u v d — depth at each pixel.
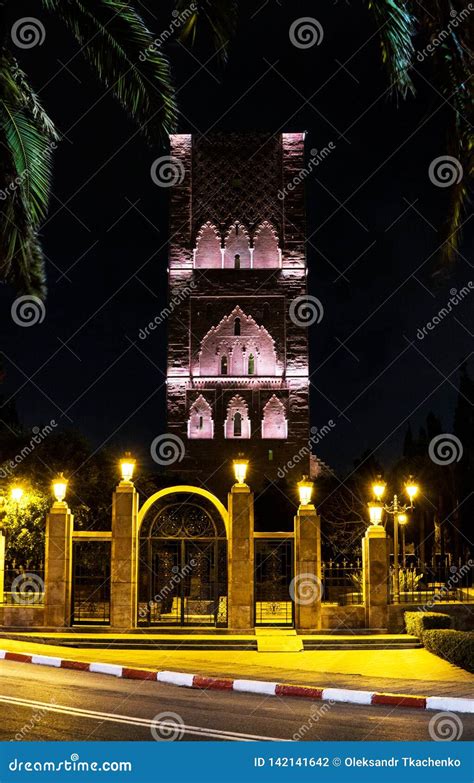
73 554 27.55
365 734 12.72
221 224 78.00
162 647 24.64
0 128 15.54
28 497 38.47
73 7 16.03
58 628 26.50
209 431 75.44
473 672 19.50
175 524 28.30
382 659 22.22
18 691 16.06
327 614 27.02
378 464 65.44
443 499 59.44
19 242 15.70
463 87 14.27
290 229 78.06
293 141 79.19
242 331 76.75
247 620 26.47
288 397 75.81
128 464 27.42
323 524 61.38
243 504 27.03
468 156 15.12
